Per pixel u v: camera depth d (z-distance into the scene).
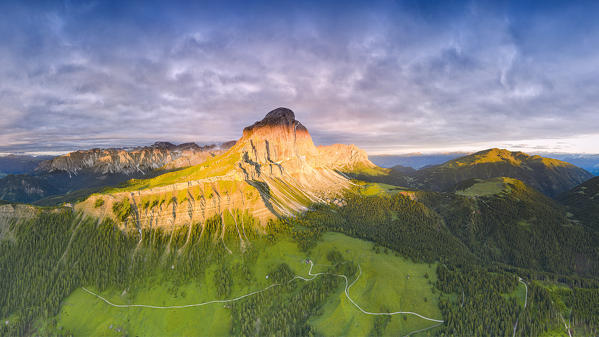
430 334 160.12
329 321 171.38
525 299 172.00
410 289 185.12
